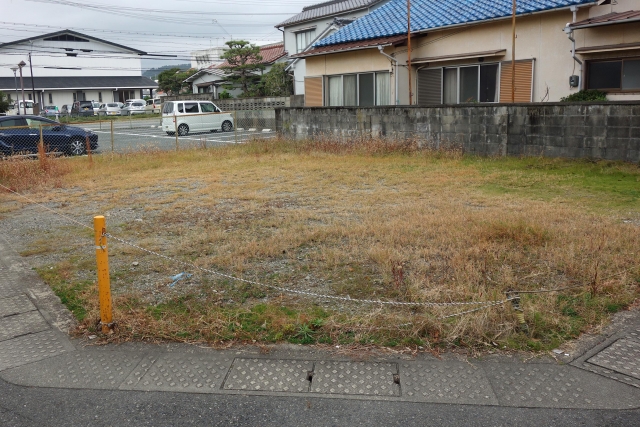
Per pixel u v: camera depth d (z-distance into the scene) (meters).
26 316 4.39
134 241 6.30
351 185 9.33
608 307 4.12
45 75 50.34
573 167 9.84
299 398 3.19
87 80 52.09
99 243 3.92
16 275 5.36
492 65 13.31
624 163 9.55
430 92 14.84
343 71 16.58
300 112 15.57
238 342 3.85
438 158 11.78
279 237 6.06
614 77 11.34
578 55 11.63
